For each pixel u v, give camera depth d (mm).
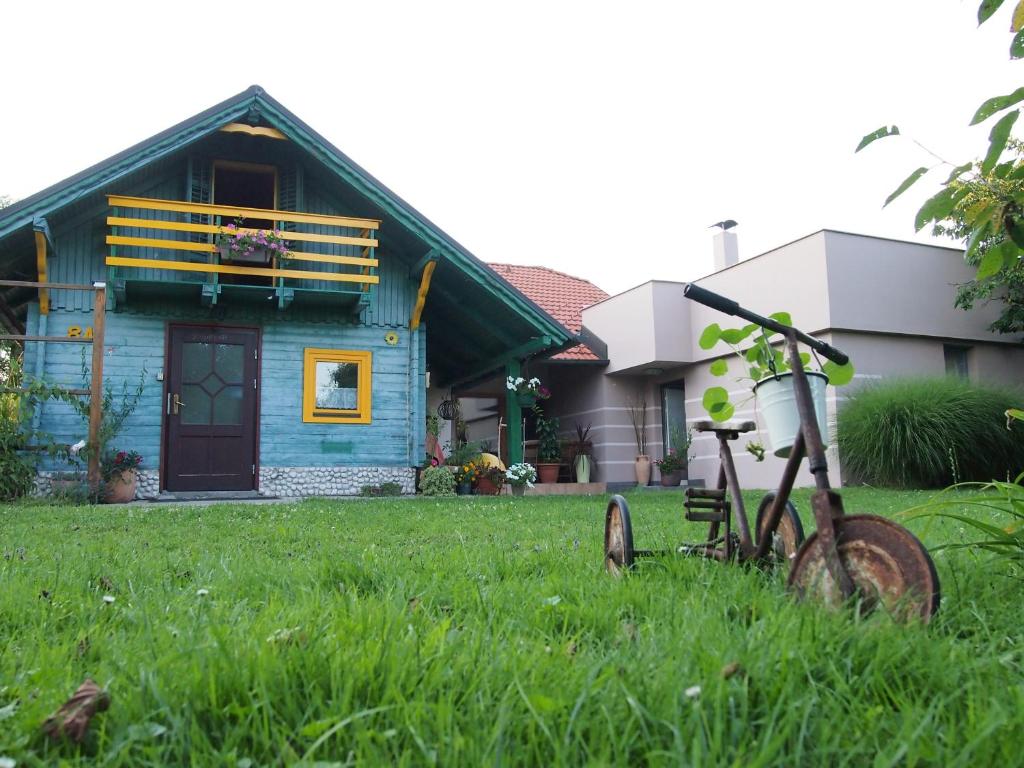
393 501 9820
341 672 1552
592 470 16938
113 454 10852
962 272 14531
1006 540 2652
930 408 11547
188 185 11836
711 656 1624
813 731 1343
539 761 1248
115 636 2018
